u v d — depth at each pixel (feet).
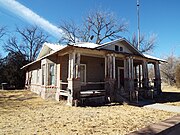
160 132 15.31
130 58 51.98
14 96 54.70
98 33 127.54
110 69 46.32
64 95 42.32
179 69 92.73
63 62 48.60
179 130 17.43
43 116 26.99
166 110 33.68
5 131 19.33
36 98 50.01
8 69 94.79
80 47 39.47
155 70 64.13
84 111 31.55
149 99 51.29
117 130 19.57
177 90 82.84
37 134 18.24
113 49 48.88
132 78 51.19
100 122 23.22
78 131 19.22
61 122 23.16
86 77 53.72
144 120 24.62
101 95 43.73
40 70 58.29
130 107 37.14
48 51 60.34
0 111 31.12
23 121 23.80
